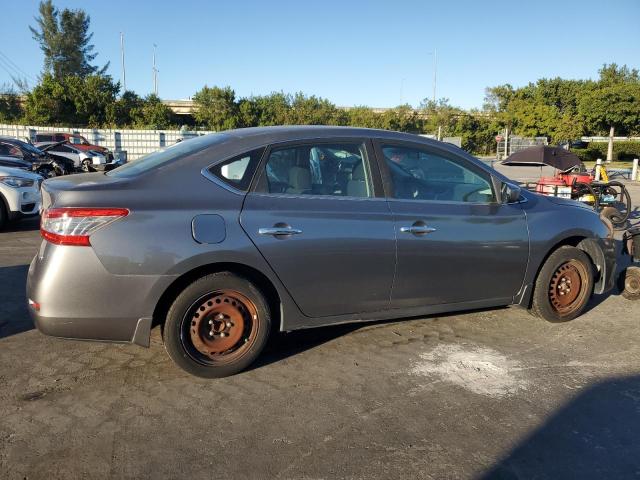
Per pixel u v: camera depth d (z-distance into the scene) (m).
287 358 4.02
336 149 3.91
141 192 3.36
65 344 4.17
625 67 55.91
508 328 4.75
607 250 5.00
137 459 2.76
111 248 3.22
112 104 44.03
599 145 44.72
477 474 2.72
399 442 2.97
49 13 64.38
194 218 3.38
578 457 2.88
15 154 15.52
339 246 3.74
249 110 47.62
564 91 49.88
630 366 4.02
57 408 3.23
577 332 4.70
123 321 3.31
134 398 3.38
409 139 4.18
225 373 3.63
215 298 3.54
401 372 3.83
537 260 4.55
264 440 2.96
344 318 3.93
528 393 3.57
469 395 3.52
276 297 3.76
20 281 5.75
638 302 5.62
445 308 4.29
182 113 55.56
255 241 3.50
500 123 49.34
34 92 42.69
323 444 2.94
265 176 3.66
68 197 3.24
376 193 3.95
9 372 3.68
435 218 4.08
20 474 2.62
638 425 3.21
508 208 4.46
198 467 2.71
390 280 3.97
